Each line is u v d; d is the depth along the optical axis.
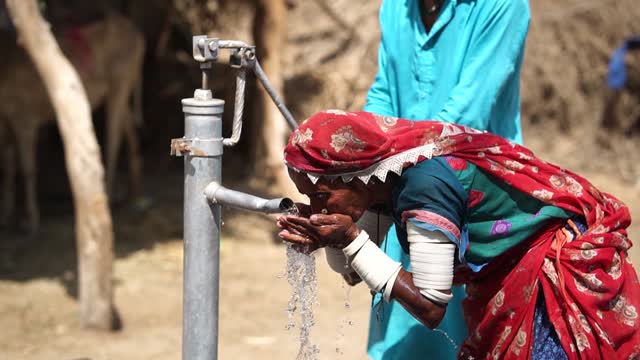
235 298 5.66
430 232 2.25
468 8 2.95
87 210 5.04
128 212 7.66
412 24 3.11
